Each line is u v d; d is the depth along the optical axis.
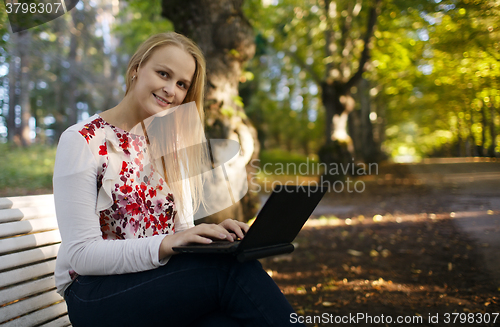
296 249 5.56
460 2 10.16
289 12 16.66
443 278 3.69
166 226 1.72
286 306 1.31
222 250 1.29
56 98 32.19
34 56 21.48
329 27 16.03
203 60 1.77
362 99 23.98
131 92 1.71
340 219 8.21
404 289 3.48
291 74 23.27
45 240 1.68
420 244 5.21
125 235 1.57
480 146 21.50
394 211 8.40
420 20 14.16
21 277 1.53
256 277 1.33
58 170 1.47
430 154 49.09
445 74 16.91
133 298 1.35
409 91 24.92
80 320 1.43
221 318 1.36
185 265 1.36
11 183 10.78
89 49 26.28
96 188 1.52
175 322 1.35
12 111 20.80
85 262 1.39
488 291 3.22
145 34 16.67
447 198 9.09
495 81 12.32
